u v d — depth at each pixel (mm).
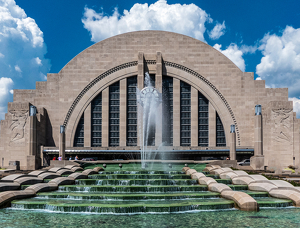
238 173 26266
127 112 53750
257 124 37125
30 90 53156
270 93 52906
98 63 53875
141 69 52281
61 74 53562
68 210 17406
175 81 53750
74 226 14500
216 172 29453
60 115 52938
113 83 53969
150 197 20062
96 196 20109
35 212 17375
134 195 20078
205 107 53969
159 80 52312
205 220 15664
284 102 48531
